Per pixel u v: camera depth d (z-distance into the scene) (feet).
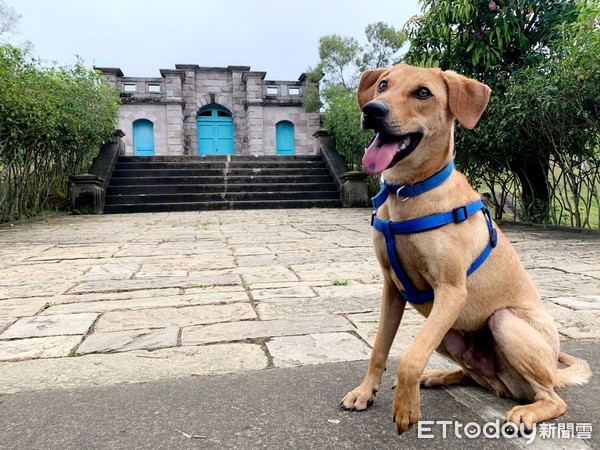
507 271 7.16
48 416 6.57
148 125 79.97
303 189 49.42
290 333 10.15
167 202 45.19
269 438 5.95
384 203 7.39
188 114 83.05
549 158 28.91
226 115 86.17
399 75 7.47
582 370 7.36
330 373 8.04
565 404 6.58
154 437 5.98
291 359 8.69
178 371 8.17
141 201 44.91
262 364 8.46
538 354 6.50
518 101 24.97
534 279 15.16
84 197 41.70
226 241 24.45
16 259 19.35
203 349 9.23
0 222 33.04
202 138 85.20
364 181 46.70
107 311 11.91
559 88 23.67
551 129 25.96
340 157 54.24
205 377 7.91
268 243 23.73
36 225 32.58
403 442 5.87
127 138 78.79
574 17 26.30
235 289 14.17
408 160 7.00
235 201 45.68
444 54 28.99
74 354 9.02
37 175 38.70
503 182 34.01
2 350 9.24
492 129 27.32
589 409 6.72
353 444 5.82
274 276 16.02
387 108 6.86
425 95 7.11
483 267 7.00
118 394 7.27
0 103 28.30
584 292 13.46
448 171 7.07
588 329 10.35
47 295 13.56
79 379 7.87
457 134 29.01
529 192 32.19
